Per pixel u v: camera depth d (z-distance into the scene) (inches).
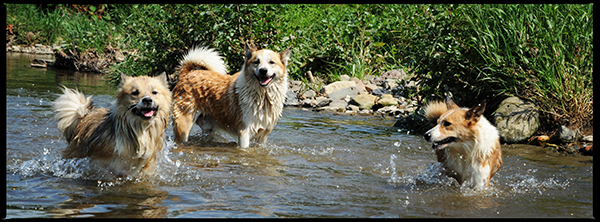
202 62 309.4
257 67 269.6
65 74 619.2
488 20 343.9
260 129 283.9
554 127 301.6
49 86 496.1
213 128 308.5
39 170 211.2
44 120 326.3
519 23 325.7
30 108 368.2
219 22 471.2
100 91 483.8
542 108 307.7
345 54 528.4
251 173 217.9
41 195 176.2
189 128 294.5
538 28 320.2
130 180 200.8
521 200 184.4
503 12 333.1
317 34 563.2
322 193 189.2
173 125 295.4
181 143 289.1
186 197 179.0
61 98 226.4
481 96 346.9
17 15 995.9
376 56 544.7
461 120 202.1
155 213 159.5
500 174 224.1
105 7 922.7
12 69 633.6
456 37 343.9
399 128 342.0
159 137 214.7
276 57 278.7
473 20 348.5
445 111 218.8
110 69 625.9
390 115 398.3
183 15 509.0
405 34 508.4
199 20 490.3
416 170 232.4
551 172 226.2
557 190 198.2
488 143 201.5
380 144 287.1
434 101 343.6
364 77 509.7
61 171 210.2
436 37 350.9
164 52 526.6
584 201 183.5
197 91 296.0
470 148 201.9
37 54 884.6
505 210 171.8
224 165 232.2
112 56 671.8
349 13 553.6
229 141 300.4
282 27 496.7
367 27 540.4
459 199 184.9
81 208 162.4
